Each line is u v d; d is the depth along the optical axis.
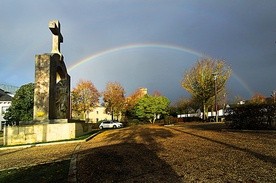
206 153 10.11
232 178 6.50
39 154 14.03
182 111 80.00
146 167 8.19
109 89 75.38
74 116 70.56
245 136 15.69
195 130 23.45
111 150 12.38
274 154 9.36
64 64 28.31
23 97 52.34
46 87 24.02
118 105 75.44
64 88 27.06
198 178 6.63
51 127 22.66
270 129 19.25
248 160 8.48
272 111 19.23
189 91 56.81
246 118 20.89
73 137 22.73
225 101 64.81
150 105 73.12
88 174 7.75
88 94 69.69
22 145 19.98
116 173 7.65
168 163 8.58
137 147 12.96
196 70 55.97
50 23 26.86
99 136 24.14
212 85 55.38
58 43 27.77
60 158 11.61
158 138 17.16
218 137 15.80
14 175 8.83
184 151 10.84
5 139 22.19
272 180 6.20
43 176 8.19
